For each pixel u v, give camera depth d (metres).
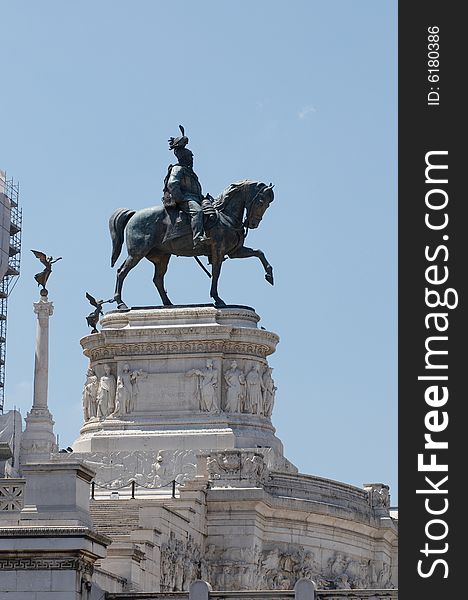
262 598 118.50
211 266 188.88
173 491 163.75
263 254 188.88
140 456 180.38
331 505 174.50
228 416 183.00
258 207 187.88
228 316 186.25
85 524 117.06
